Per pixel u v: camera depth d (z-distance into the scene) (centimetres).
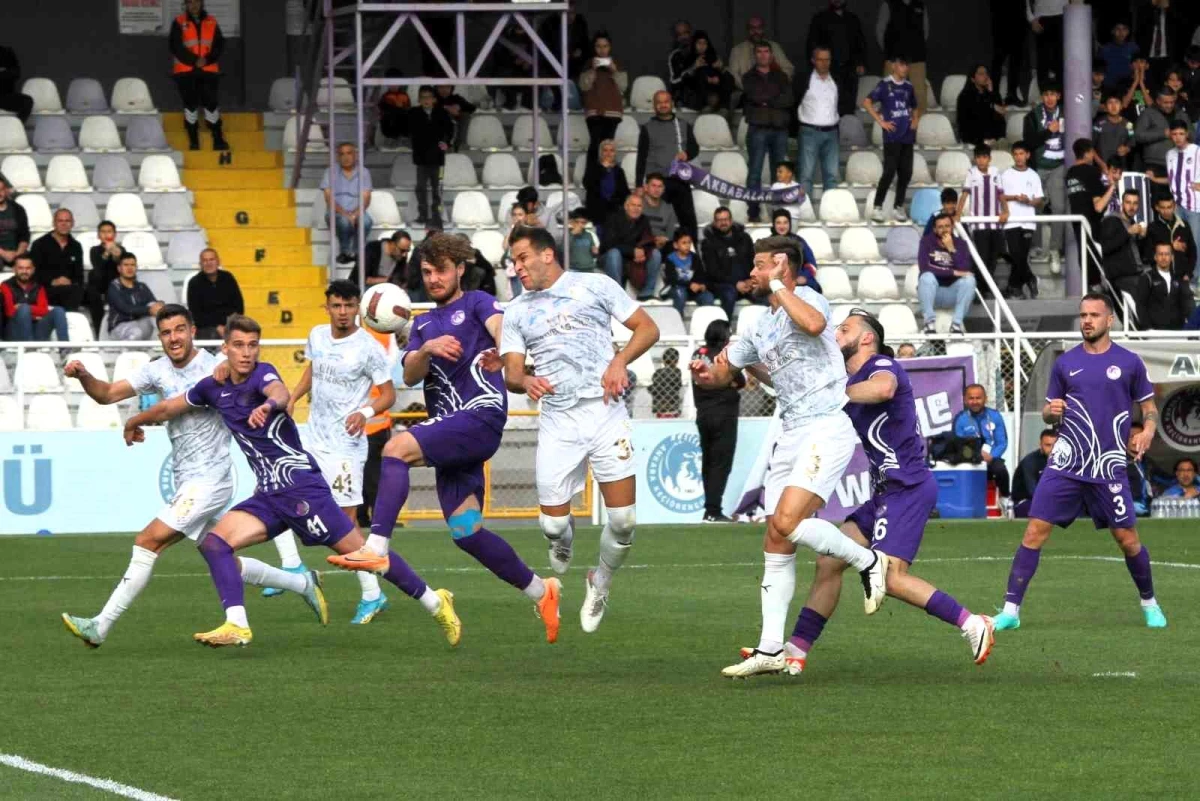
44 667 3011
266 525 3155
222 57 8681
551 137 8444
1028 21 8719
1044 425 6488
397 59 8512
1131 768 2161
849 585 4312
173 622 3669
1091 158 7694
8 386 6184
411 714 2536
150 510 6091
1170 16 8919
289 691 2744
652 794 2030
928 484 2831
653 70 9312
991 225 7631
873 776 2120
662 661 3077
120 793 2039
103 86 8638
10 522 5966
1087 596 4084
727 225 7262
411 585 3130
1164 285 7194
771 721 2475
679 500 6347
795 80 9138
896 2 8675
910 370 6372
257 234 7694
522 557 5106
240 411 3095
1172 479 6425
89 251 7169
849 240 7988
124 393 3244
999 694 2700
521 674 2922
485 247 7550
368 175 7438
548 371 2986
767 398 6494
